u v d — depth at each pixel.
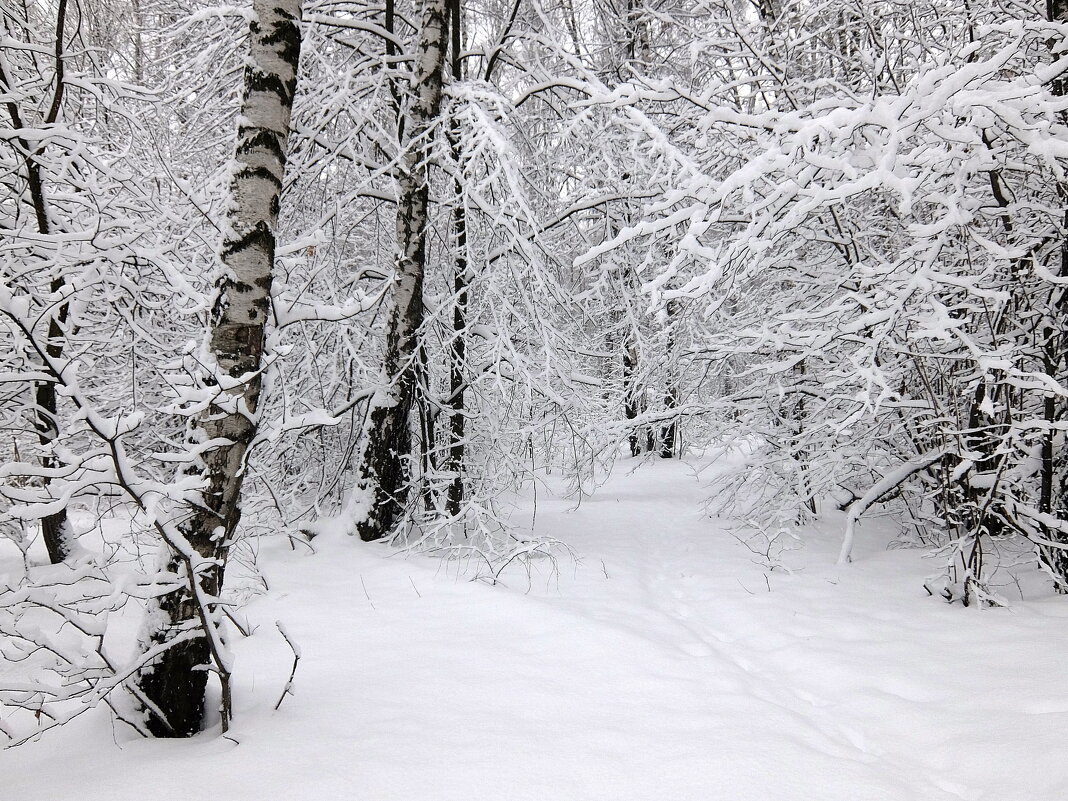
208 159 6.74
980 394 4.88
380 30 6.52
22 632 2.50
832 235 5.85
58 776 2.46
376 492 6.38
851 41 6.09
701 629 4.45
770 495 7.11
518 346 7.07
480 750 2.57
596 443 7.41
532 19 8.55
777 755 2.54
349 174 6.94
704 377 7.12
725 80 6.86
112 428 2.27
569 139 7.04
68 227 4.89
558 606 4.43
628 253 7.15
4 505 2.98
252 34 3.14
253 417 3.06
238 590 4.76
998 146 4.45
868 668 3.46
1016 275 4.64
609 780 2.37
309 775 2.39
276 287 3.51
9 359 3.31
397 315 6.49
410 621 4.24
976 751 2.54
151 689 2.80
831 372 5.38
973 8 5.17
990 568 5.41
